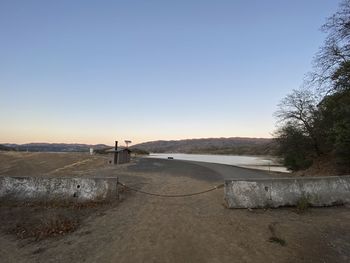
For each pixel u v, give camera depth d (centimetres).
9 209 900
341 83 1852
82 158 4112
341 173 2019
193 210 922
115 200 1014
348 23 1769
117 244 636
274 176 2267
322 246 629
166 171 2419
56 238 675
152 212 896
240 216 845
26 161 3716
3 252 601
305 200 922
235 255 580
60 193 998
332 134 2128
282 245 629
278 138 2927
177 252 594
